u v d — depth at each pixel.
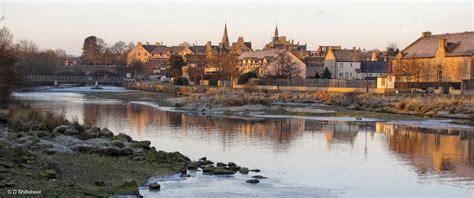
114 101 122.31
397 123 73.69
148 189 29.95
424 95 102.69
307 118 81.19
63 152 36.72
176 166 36.47
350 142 52.84
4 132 44.16
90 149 38.38
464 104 84.56
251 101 98.88
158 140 52.91
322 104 104.62
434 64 130.25
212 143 51.03
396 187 32.62
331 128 66.50
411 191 31.56
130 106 106.12
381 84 128.50
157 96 142.75
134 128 64.31
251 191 30.64
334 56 179.25
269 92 131.25
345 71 179.50
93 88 195.38
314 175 35.88
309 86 142.75
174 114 87.62
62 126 46.72
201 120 76.50
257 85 146.88
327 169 38.12
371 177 35.50
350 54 183.12
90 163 34.34
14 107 61.12
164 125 68.44
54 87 197.38
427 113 83.12
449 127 68.44
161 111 94.00
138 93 159.00
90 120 74.06
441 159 42.81
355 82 133.38
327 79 143.00
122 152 38.38
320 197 29.86
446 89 112.50
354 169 38.28
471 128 67.19
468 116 78.44
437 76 129.50
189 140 53.12
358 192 31.25
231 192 30.25
